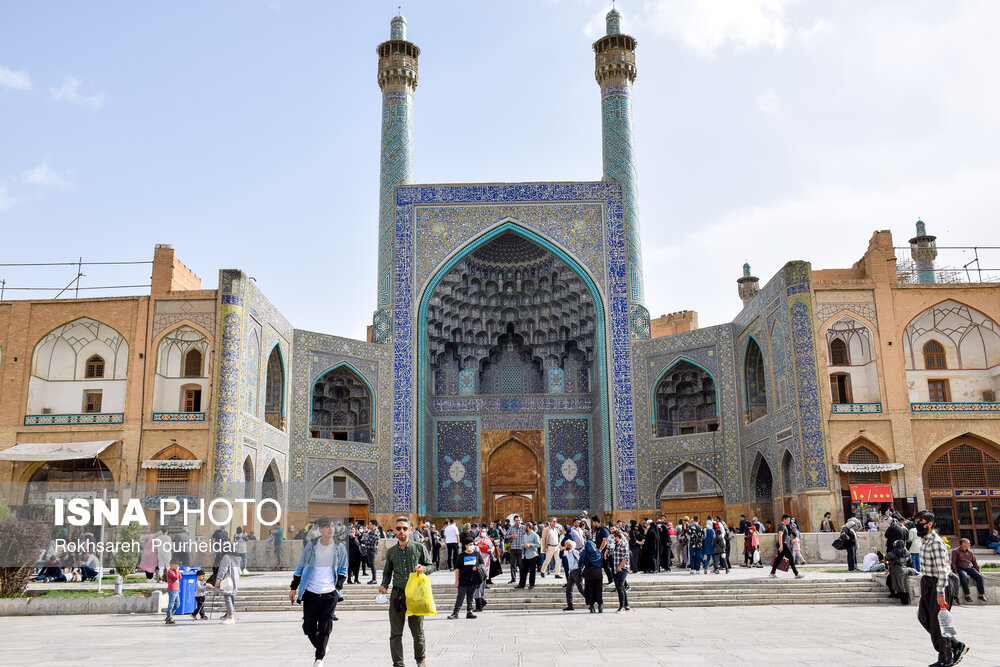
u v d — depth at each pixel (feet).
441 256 67.77
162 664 17.57
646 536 43.19
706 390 66.74
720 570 42.88
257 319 53.62
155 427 49.37
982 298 53.78
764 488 59.57
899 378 52.06
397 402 64.90
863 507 50.24
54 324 51.67
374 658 18.79
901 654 18.15
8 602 30.53
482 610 31.78
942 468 51.67
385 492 63.36
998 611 27.58
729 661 17.28
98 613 30.89
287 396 59.06
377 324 66.69
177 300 51.11
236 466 49.26
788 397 53.16
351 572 36.68
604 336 66.80
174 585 27.43
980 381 54.70
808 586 33.60
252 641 22.17
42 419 50.26
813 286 53.06
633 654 18.72
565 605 32.50
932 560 15.83
